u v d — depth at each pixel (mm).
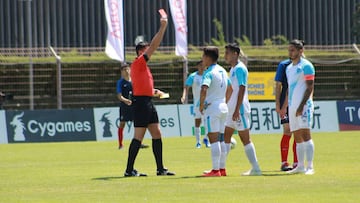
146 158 39625
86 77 63125
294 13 88312
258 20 87625
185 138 55219
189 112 57688
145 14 85125
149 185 27219
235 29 87312
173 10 61750
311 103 30141
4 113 54344
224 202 23078
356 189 25578
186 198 23969
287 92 32219
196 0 86125
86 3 83125
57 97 60969
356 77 66438
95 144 51719
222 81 29109
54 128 55000
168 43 85625
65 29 82812
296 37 88188
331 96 66062
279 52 66062
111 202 23406
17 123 54469
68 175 31484
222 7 87000
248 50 66375
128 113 46562
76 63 62812
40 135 54719
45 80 62281
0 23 80812
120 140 47156
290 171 30859
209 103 29109
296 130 30312
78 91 63000
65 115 55312
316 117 59406
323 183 27156
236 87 29844
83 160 39125
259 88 62156
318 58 65938
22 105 62281
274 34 87812
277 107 32156
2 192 26031
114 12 59406
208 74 28938
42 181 29266
